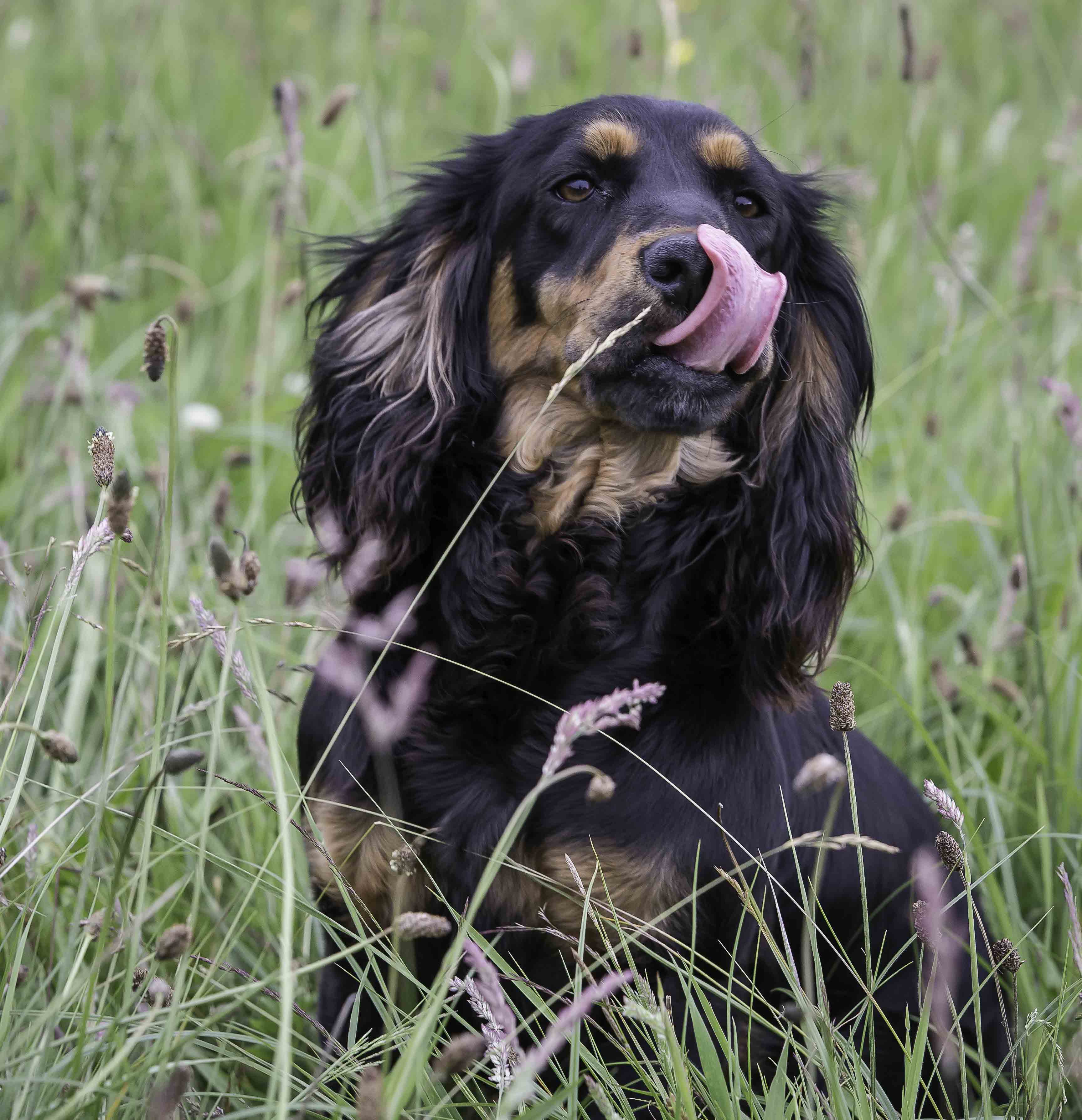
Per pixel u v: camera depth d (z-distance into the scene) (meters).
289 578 3.32
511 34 10.19
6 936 2.86
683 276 3.22
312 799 3.13
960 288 6.82
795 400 3.87
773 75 8.48
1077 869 3.75
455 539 3.06
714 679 3.52
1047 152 7.53
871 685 4.87
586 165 3.57
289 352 6.70
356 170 8.02
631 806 3.28
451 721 3.40
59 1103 2.42
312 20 10.01
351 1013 3.38
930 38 10.41
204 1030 2.52
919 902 2.59
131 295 7.16
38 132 8.50
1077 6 11.56
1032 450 5.89
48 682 2.72
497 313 3.76
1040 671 4.12
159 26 9.95
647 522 3.63
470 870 3.33
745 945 3.31
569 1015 2.04
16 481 5.29
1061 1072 2.88
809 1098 2.76
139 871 2.47
